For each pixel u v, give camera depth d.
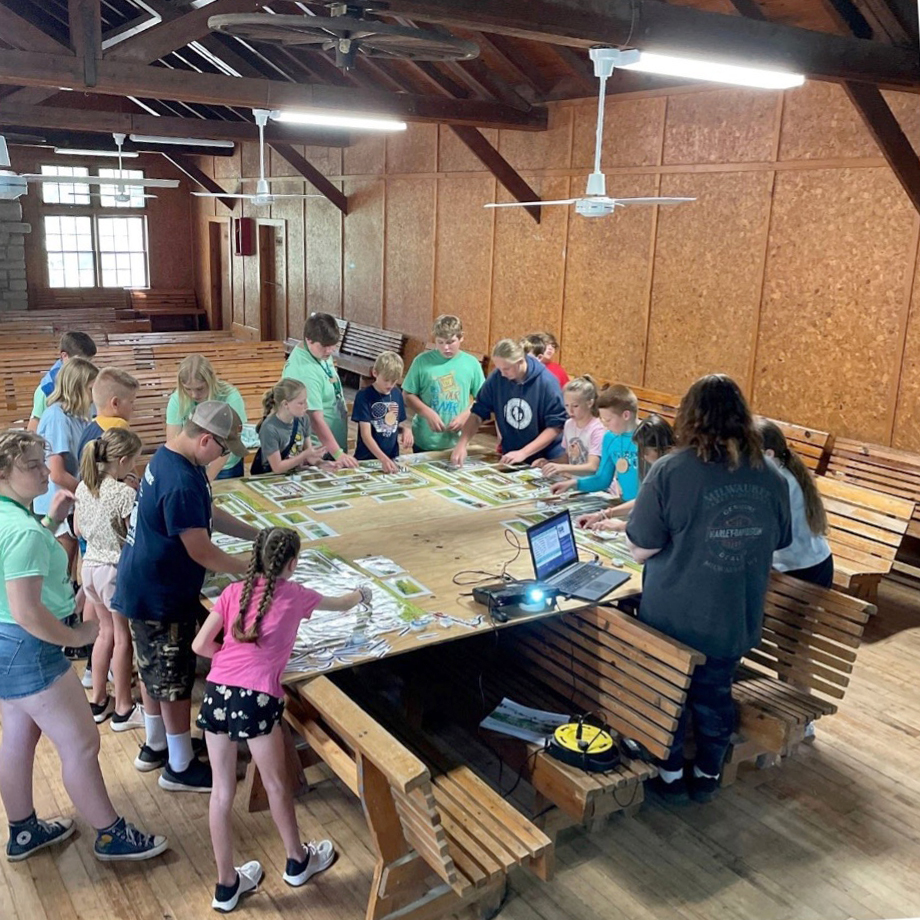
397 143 10.53
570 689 3.40
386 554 3.58
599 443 4.57
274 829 3.19
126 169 15.49
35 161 14.63
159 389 7.29
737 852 3.13
